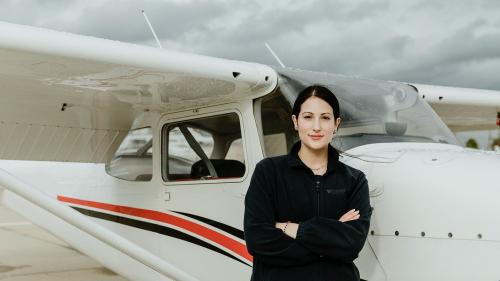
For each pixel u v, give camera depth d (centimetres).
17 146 413
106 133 422
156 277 329
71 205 426
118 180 391
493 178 236
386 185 255
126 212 380
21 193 272
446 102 433
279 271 195
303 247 192
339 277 196
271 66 313
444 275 232
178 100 340
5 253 672
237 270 308
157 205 358
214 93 319
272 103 306
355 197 203
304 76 309
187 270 336
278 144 300
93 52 261
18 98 345
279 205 199
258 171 204
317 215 197
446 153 267
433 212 239
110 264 355
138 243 369
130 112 378
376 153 273
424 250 239
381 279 252
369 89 317
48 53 253
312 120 203
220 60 298
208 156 334
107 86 315
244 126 315
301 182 199
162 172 358
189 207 338
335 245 190
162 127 363
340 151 283
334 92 304
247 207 200
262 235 193
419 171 252
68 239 387
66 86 316
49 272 567
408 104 318
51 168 446
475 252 226
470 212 230
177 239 344
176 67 280
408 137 298
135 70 280
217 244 320
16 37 244
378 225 254
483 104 451
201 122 341
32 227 906
